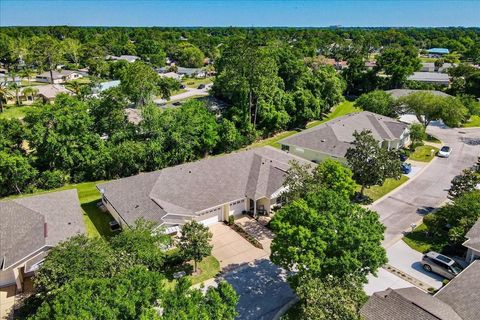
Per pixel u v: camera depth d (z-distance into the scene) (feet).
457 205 106.73
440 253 102.58
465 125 235.20
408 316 66.69
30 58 383.65
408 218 122.72
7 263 85.76
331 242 77.61
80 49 460.96
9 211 103.40
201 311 58.29
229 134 192.03
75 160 157.99
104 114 170.60
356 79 334.85
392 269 96.73
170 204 112.78
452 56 464.65
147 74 204.13
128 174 164.35
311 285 68.33
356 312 65.10
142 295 61.57
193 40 611.06
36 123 153.38
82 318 54.70
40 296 76.79
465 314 69.82
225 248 107.86
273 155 148.46
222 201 119.24
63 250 78.23
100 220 122.83
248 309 83.71
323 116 268.00
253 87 208.23
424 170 163.53
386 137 176.65
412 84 319.06
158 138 168.04
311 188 107.86
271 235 114.42
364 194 139.74
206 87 359.46
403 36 627.87
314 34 647.15
